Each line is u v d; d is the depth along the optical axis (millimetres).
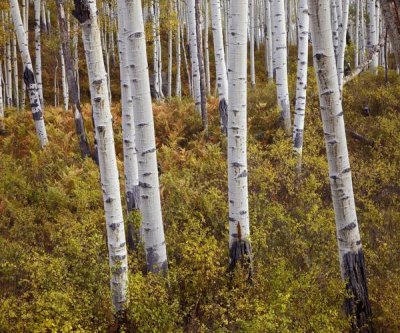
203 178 8719
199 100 12969
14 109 17594
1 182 8938
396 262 5586
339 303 4727
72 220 7031
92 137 12516
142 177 5031
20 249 6074
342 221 4586
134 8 4594
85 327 4266
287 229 6254
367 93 12086
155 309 4398
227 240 6090
